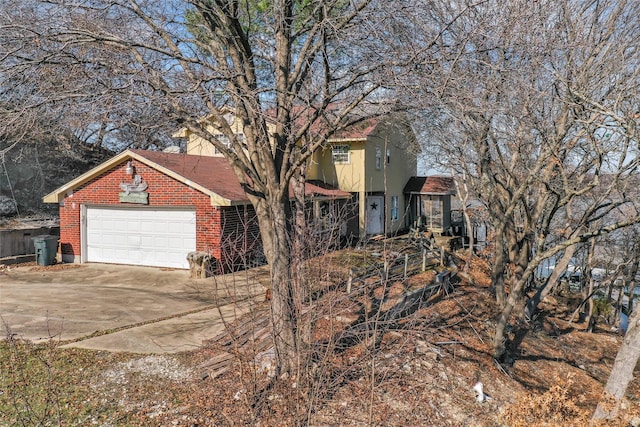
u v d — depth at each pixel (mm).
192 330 8953
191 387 6684
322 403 6441
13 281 13219
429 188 25875
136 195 15258
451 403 7668
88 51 7012
